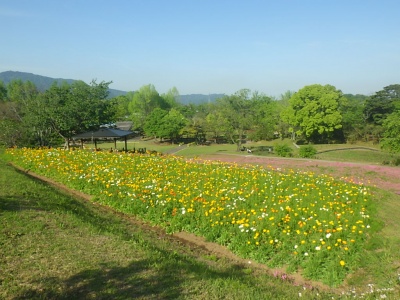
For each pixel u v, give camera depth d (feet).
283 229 32.99
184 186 46.83
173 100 323.78
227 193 44.62
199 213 36.68
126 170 57.31
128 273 22.21
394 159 116.57
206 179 52.95
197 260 27.63
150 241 30.58
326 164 88.43
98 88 110.73
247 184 50.60
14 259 23.09
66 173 54.19
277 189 48.34
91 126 110.32
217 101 172.24
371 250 30.76
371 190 53.11
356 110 202.69
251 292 21.31
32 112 106.01
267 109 219.61
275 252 29.99
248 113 158.81
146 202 40.45
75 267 22.54
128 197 42.34
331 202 42.09
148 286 20.66
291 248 29.71
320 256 27.91
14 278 20.67
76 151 80.74
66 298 18.92
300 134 194.49
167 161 69.36
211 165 66.39
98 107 110.22
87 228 30.01
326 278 26.08
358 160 122.83
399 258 29.07
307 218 36.11
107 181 49.01
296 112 190.60
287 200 41.75
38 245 25.49
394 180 70.74
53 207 35.37
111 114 116.88
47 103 105.70
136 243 27.94
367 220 36.88
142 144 213.66
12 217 30.60
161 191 43.98
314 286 25.63
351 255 28.94
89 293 19.51
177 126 208.74
